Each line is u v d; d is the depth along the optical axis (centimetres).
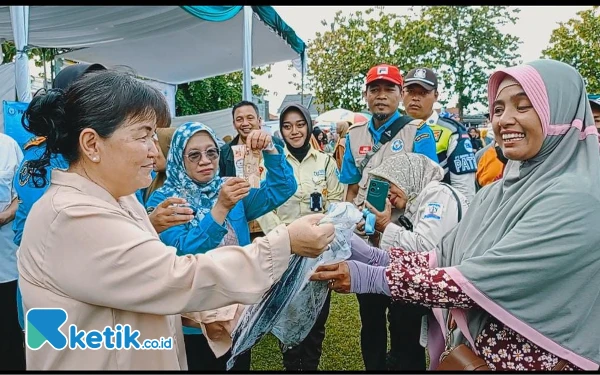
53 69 916
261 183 264
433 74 357
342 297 510
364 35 1808
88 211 108
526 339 137
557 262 126
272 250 118
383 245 207
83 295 107
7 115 344
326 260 137
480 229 156
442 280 137
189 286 108
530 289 129
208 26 704
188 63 949
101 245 106
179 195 216
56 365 110
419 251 195
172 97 1160
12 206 285
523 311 130
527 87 138
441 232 195
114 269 106
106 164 115
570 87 141
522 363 137
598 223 127
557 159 141
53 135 114
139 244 109
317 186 347
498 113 151
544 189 137
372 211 218
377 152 309
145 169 119
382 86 306
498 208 152
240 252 116
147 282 107
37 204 114
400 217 225
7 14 579
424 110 358
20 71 437
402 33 1770
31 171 126
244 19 594
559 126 140
